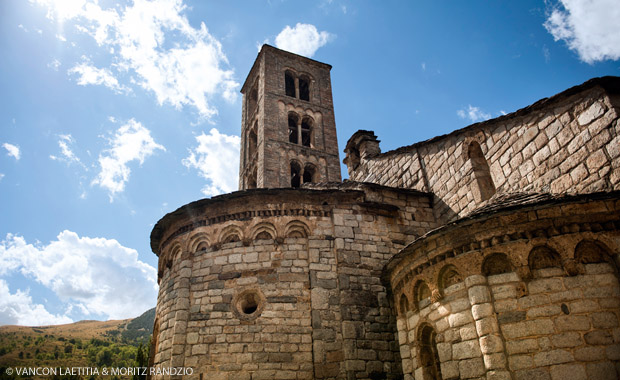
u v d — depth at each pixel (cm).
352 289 1402
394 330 1364
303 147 3888
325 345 1292
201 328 1332
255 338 1291
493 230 955
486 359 869
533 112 1310
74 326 13875
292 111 4088
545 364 823
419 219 1664
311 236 1479
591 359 802
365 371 1273
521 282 898
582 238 885
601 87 1098
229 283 1398
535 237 919
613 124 1055
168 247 1600
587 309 839
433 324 1045
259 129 3928
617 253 855
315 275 1405
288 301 1354
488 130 1498
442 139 1736
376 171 2172
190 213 1580
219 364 1262
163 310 1481
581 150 1130
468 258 973
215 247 1475
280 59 4400
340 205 1559
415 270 1126
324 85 4481
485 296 923
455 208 1598
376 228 1558
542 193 1116
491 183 1517
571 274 872
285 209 1517
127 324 14812
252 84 4584
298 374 1245
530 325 862
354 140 2453
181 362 1284
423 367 1080
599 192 884
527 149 1316
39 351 7438
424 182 1805
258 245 1455
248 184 4006
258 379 1234
